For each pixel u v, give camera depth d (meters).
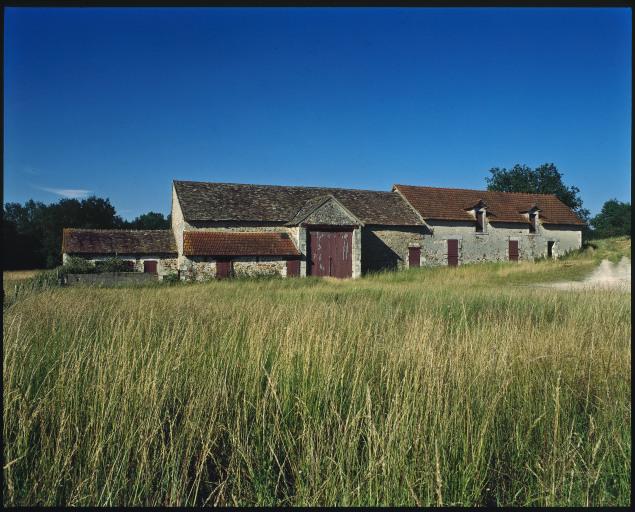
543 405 4.46
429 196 35.75
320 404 4.49
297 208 31.31
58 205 60.84
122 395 4.22
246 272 27.36
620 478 3.43
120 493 3.35
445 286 18.27
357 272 29.55
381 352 5.75
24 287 14.41
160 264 31.78
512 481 3.65
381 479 3.38
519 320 9.05
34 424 4.01
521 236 36.81
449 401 4.21
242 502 3.33
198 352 5.89
